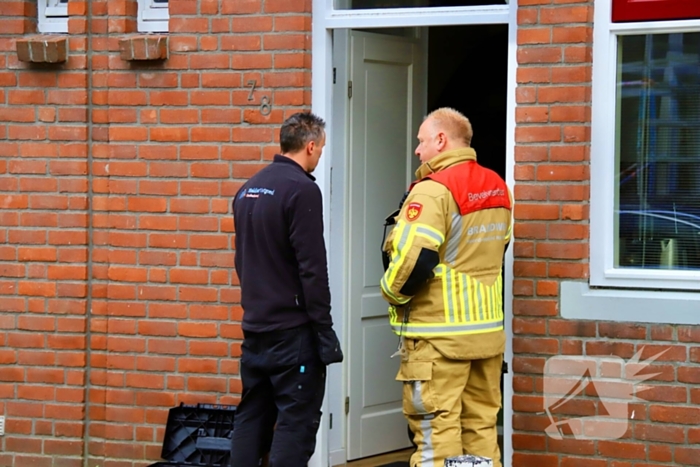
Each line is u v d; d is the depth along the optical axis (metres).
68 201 6.70
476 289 5.22
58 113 6.70
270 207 5.35
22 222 6.75
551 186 5.91
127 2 6.62
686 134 5.87
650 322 5.80
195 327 6.53
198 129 6.49
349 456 6.84
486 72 8.98
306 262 5.26
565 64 5.87
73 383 6.72
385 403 7.11
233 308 6.47
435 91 8.67
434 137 5.34
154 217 6.57
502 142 8.95
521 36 5.94
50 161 6.71
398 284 5.04
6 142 6.77
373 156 6.93
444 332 5.16
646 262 5.95
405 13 6.30
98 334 6.70
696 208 5.87
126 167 6.61
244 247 5.49
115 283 6.64
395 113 7.09
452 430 5.18
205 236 6.50
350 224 6.79
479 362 5.41
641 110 5.93
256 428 5.64
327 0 6.41
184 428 6.42
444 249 5.19
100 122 6.66
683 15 5.77
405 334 5.25
